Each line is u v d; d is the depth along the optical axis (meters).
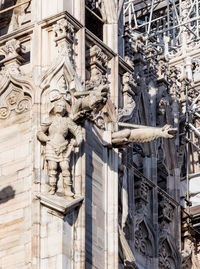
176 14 63.59
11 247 36.47
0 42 40.22
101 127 39.38
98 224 37.91
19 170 37.56
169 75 48.88
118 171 40.22
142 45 47.06
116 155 39.44
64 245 35.59
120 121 41.44
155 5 66.56
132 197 43.38
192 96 51.28
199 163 50.22
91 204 37.75
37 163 36.84
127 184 43.28
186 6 63.78
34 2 39.91
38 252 35.56
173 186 47.16
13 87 38.91
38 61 38.81
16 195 37.19
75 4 39.97
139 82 46.12
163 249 44.72
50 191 36.44
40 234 35.81
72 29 39.19
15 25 41.50
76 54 39.25
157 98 47.53
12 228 36.75
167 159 47.44
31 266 35.38
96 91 36.97
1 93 39.06
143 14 67.94
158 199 45.50
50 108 37.50
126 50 45.09
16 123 38.44
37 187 36.50
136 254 42.94
